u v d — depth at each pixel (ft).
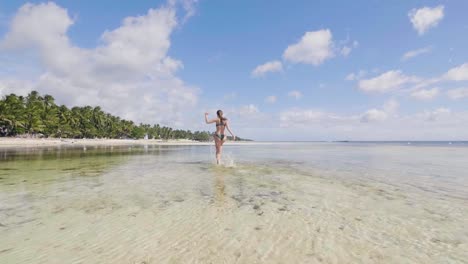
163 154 73.46
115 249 10.63
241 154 77.05
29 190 21.16
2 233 12.07
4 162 45.52
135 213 15.25
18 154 71.00
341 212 15.78
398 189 22.45
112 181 25.68
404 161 51.34
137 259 9.82
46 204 16.96
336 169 36.70
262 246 11.03
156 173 31.55
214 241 11.51
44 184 23.93
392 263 9.72
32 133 276.62
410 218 14.73
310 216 14.98
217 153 42.91
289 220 14.28
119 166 39.42
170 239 11.68
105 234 12.13
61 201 17.74
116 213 15.21
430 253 10.52
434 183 25.43
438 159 56.80
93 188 22.13
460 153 85.10
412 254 10.43
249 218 14.56
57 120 290.56
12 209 15.75
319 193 20.83
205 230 12.76
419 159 56.90
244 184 24.49
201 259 9.85
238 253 10.37
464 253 10.53
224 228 13.05
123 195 19.65
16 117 241.96
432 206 17.12
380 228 13.19
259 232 12.56
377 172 33.45
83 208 16.10
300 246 11.05
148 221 13.94
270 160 52.75
